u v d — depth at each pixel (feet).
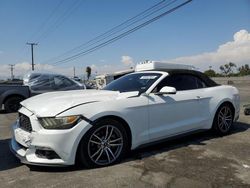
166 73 17.28
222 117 19.76
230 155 15.52
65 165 12.84
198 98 18.01
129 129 14.66
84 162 13.23
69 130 12.67
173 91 15.52
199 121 18.08
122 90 16.76
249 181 12.15
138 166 13.84
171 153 15.87
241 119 26.45
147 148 16.78
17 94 36.24
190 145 17.47
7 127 24.73
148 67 49.03
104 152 13.82
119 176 12.62
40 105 13.64
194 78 18.74
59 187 11.57
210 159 14.87
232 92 20.58
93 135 13.33
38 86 37.73
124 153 14.46
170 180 12.21
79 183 11.92
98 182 12.01
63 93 15.87
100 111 13.47
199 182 12.02
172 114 16.53
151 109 15.49
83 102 13.58
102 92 15.81
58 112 12.80
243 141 18.48
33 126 12.86
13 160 14.90
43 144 12.51
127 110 14.46
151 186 11.64
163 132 16.07
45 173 12.98
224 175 12.76
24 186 11.72
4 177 12.66
